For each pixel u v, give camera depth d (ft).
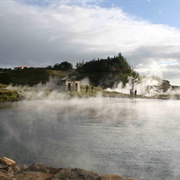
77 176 38.09
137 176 49.29
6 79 475.72
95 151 66.23
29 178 36.99
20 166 42.60
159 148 69.05
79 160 58.65
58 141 78.18
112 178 37.22
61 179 36.99
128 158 60.18
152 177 48.98
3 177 36.40
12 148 69.77
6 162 44.34
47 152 65.57
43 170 40.40
